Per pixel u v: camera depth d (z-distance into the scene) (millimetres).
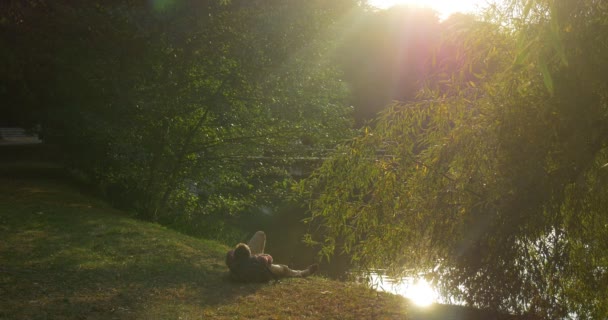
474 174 5719
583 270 5598
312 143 15031
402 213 6125
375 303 6547
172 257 8938
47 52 16859
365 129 6410
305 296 6891
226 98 14195
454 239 5855
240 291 7055
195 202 16172
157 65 14328
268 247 15242
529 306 5758
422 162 5996
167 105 13672
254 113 14664
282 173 15938
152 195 14492
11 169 21594
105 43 14484
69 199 15258
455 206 5852
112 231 10797
